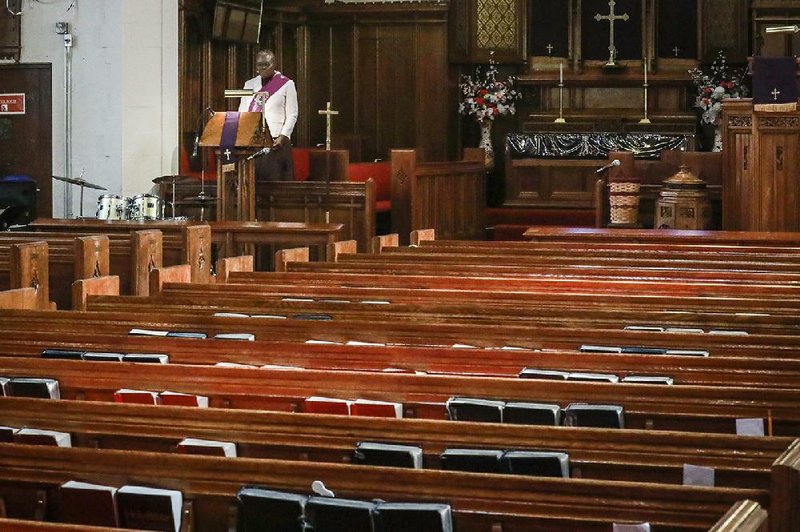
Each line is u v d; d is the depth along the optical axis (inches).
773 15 783.7
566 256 394.0
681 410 185.5
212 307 269.1
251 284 307.3
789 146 568.4
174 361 222.7
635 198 613.9
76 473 158.7
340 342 239.6
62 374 205.6
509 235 730.2
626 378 197.8
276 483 152.5
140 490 151.9
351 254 380.2
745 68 805.2
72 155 639.8
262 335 243.9
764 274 326.0
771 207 572.4
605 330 231.8
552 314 258.2
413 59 790.5
